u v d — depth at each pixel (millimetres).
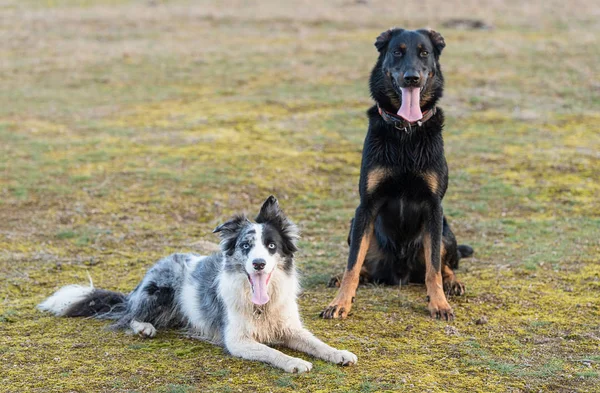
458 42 28391
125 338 7453
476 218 12930
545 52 26547
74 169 15367
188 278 7766
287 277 7145
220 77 24344
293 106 21031
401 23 32750
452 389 6227
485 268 10016
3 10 36344
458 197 14188
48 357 6922
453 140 17969
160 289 7730
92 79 24250
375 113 8875
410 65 8422
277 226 7250
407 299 8695
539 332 7672
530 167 15961
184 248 11188
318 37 30266
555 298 8719
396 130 8492
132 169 15422
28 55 27344
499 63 25359
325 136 18266
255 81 23859
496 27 31625
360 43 28844
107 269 10156
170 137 18016
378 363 6758
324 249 11180
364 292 8984
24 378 6434
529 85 22984
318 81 23672
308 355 6953
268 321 7027
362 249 8516
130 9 36656
